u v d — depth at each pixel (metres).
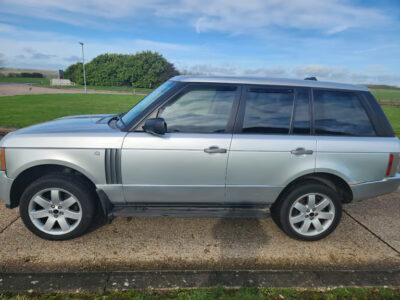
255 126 3.06
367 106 3.25
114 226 3.47
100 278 2.55
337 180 3.31
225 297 2.36
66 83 74.75
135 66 76.62
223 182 3.04
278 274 2.71
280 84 3.14
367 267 2.87
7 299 2.25
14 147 2.88
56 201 2.98
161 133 2.77
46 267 2.67
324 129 3.14
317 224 3.26
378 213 4.11
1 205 3.94
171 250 3.03
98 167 2.92
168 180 2.99
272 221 3.75
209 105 3.04
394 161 3.22
